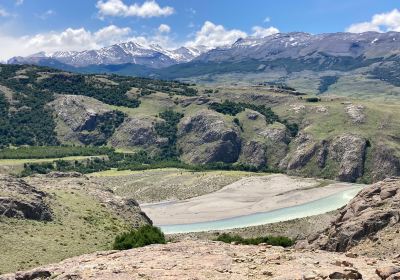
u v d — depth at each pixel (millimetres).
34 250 73062
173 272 27719
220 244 37500
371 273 26109
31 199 91375
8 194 89625
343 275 24156
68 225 89750
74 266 31844
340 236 56000
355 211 62875
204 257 31703
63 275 28531
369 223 54281
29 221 85438
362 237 53844
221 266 28859
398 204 58281
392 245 47375
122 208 115875
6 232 77688
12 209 85062
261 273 26594
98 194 119625
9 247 71938
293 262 29500
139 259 32125
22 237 77188
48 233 82250
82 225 92000
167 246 36688
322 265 28438
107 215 104375
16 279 30250
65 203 102500
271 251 34062
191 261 30516
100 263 31766
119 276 27578
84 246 80688
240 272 27266
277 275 26016
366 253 47719
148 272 27969
